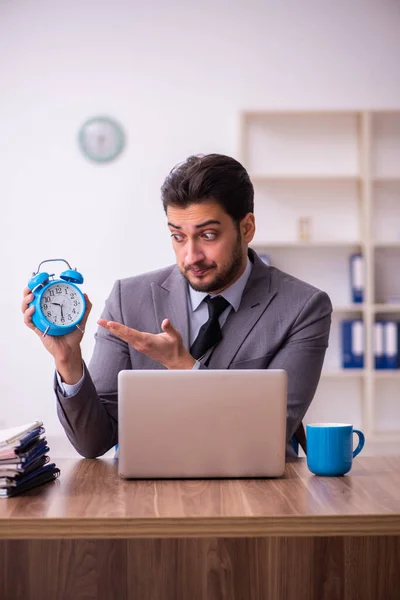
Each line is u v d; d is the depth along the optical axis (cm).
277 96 550
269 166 551
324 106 551
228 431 170
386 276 557
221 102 548
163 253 544
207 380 169
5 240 541
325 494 153
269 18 549
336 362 551
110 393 220
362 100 551
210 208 205
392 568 166
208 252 209
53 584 166
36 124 544
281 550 165
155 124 546
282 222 550
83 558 166
